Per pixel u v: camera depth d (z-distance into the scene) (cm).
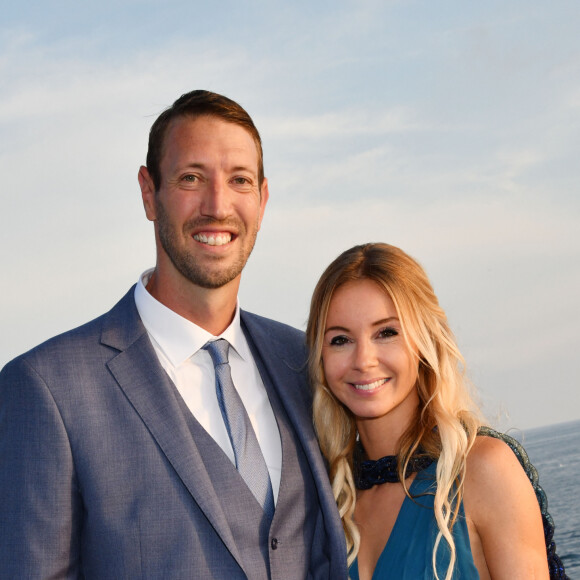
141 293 262
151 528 223
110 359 240
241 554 230
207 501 225
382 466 276
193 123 252
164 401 237
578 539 4184
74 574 223
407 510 264
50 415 223
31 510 216
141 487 225
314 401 283
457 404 279
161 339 254
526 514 249
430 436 272
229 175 252
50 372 229
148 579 219
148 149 263
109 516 221
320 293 278
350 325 270
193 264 247
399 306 269
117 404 232
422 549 254
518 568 243
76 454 223
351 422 288
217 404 251
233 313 269
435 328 276
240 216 253
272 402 264
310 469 259
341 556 248
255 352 276
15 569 213
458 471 256
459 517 253
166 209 251
